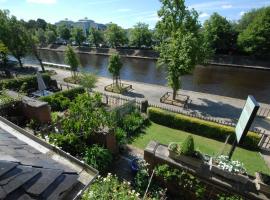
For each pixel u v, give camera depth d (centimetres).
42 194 296
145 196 778
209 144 1409
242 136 780
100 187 741
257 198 671
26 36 3512
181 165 808
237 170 719
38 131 1130
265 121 1830
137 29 6150
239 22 5978
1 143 418
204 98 2397
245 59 4716
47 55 6519
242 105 2219
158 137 1452
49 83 2531
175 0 2103
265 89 3183
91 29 7075
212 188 759
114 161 1109
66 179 344
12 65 4050
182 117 1548
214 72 4203
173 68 2067
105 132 1046
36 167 337
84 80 2300
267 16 4422
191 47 1852
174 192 867
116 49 6394
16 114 1348
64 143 1018
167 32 2314
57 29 8425
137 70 4462
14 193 277
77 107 1121
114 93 2498
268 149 1355
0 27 3356
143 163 948
